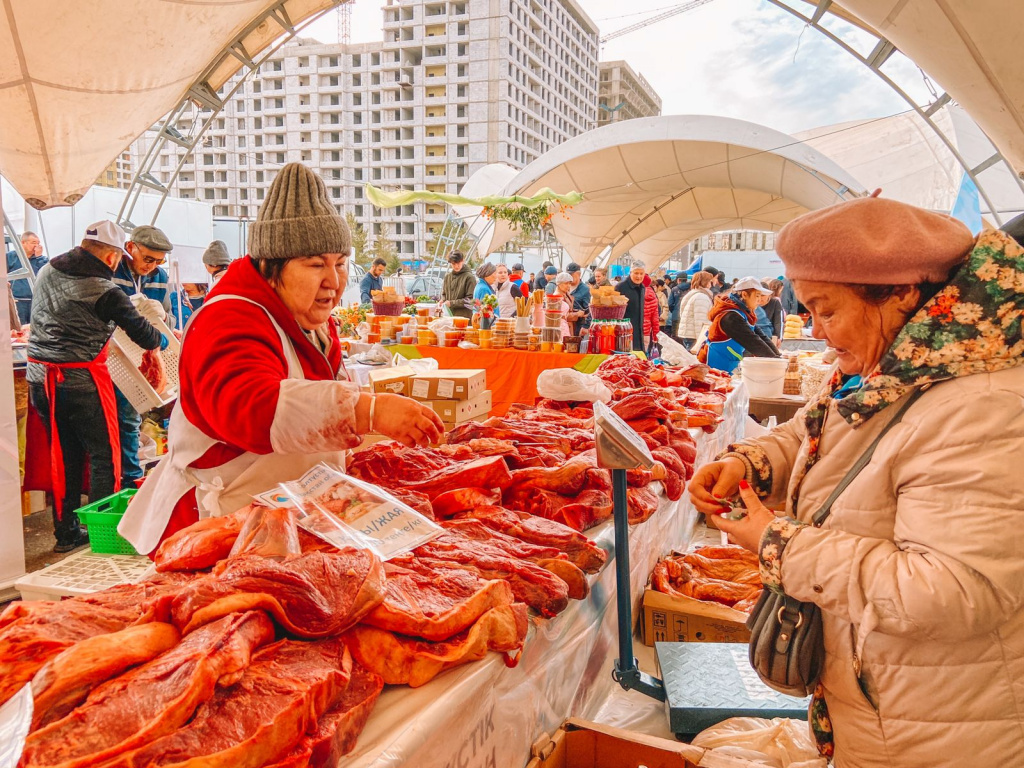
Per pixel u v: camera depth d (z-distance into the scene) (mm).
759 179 15023
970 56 5055
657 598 2393
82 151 7047
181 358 1632
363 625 1158
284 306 1685
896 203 1105
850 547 1099
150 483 1913
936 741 1099
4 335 3416
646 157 14547
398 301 7160
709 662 2008
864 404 1097
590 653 1849
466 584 1334
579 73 136625
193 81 7629
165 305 6602
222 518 1366
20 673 916
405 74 107688
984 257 1015
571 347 5801
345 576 1136
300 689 912
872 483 1129
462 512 1870
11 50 5344
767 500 1546
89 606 1058
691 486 1487
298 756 872
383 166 109938
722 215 21094
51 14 5160
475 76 104062
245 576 1044
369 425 1448
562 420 3096
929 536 1002
